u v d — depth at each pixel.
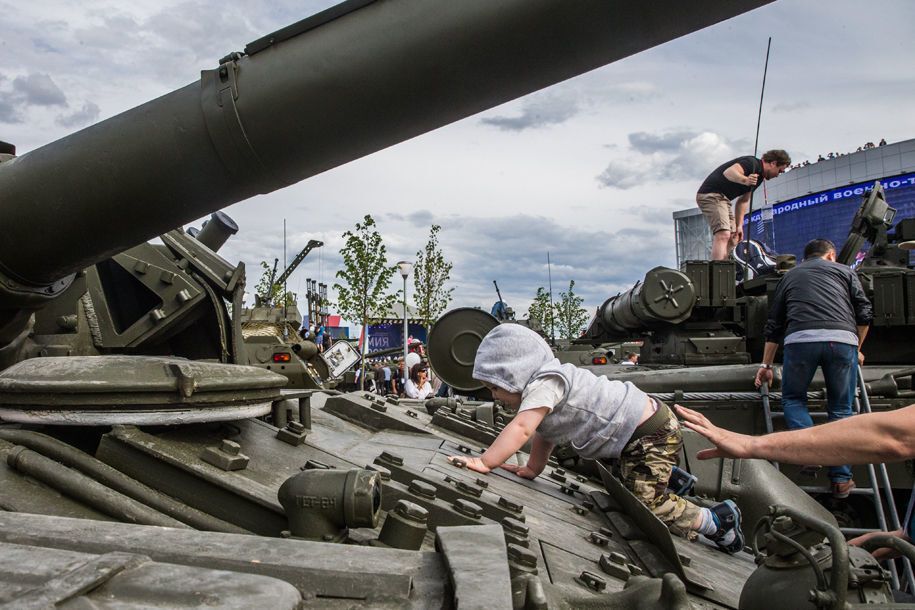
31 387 2.88
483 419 6.34
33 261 3.20
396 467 3.52
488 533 2.08
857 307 6.95
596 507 4.48
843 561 2.21
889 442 2.76
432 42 2.47
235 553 1.88
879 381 7.72
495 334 4.35
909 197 31.58
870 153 32.75
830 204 34.25
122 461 2.88
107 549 1.87
